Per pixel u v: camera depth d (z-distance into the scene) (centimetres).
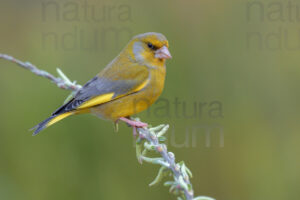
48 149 1088
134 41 891
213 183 1142
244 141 1155
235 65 1172
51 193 1088
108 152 1098
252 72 1170
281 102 1166
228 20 1187
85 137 1090
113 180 1098
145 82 873
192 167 1132
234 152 1149
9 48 1257
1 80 1138
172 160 629
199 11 1189
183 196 605
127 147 1101
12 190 1081
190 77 1152
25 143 1094
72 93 859
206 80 1159
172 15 1192
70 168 1090
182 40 1180
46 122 832
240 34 1184
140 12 1205
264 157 1155
